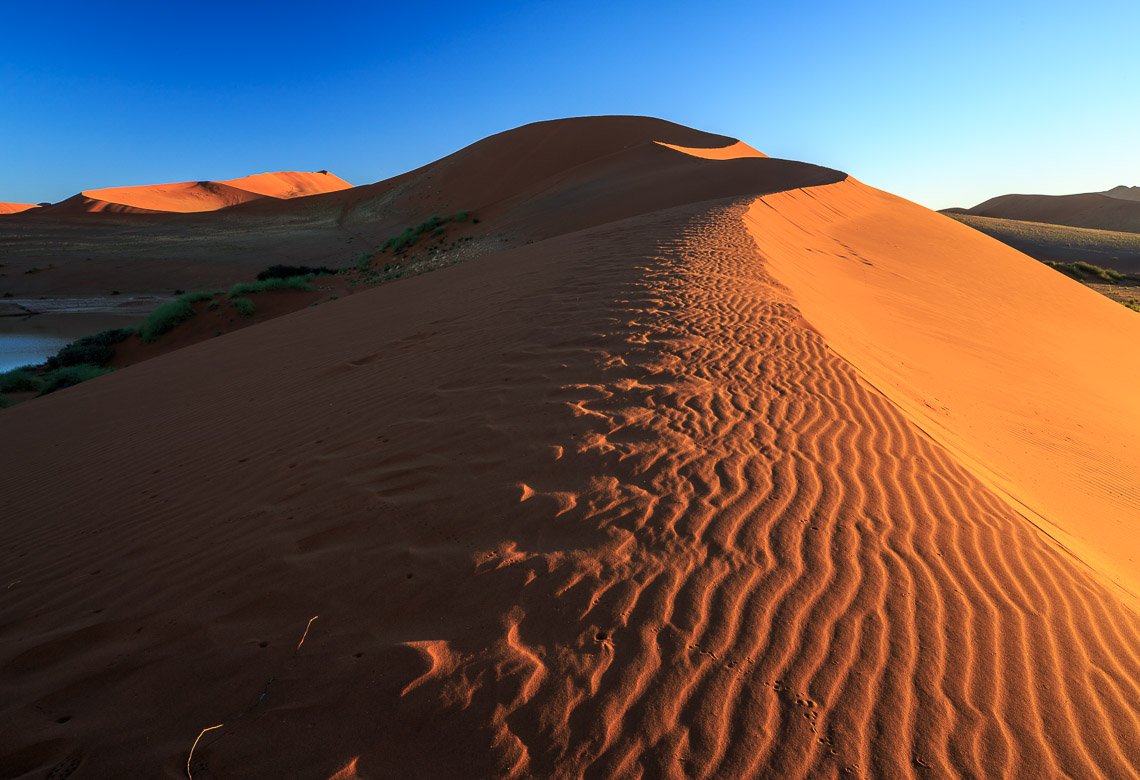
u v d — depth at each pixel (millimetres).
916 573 3441
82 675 3215
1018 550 3771
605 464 4523
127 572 4246
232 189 159375
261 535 4312
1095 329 19203
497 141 86438
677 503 4020
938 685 2736
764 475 4355
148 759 2646
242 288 28969
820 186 32250
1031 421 8320
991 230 65125
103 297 47812
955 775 2365
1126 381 14477
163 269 56094
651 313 8188
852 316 11078
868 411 5660
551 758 2461
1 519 5852
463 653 2984
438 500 4352
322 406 7152
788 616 3096
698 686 2725
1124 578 4043
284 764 2543
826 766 2389
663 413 5301
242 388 9156
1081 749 2488
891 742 2482
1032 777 2373
